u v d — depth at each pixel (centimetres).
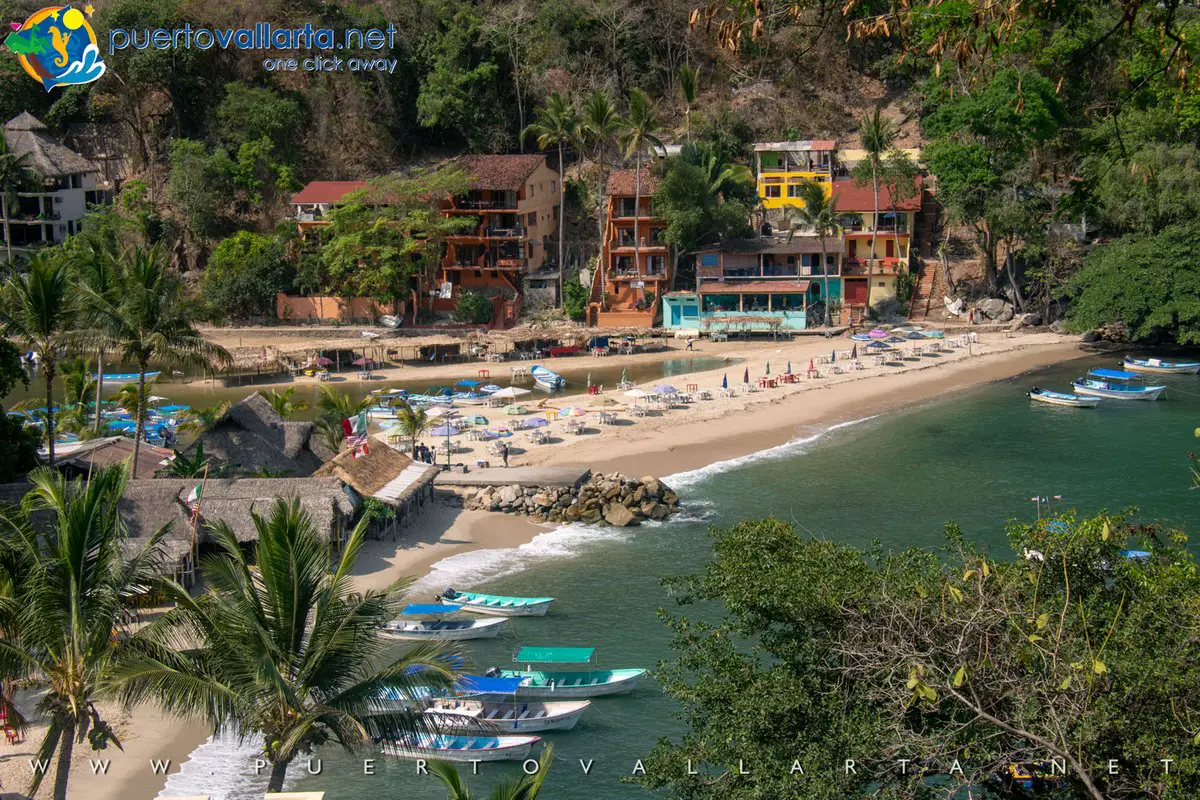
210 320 6856
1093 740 2303
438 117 13225
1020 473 7194
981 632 2477
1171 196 10650
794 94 13788
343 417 7144
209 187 12669
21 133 12825
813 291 12100
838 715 2541
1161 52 2355
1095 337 11319
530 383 10144
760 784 2475
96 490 3114
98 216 12300
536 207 12438
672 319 12050
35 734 4012
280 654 2969
